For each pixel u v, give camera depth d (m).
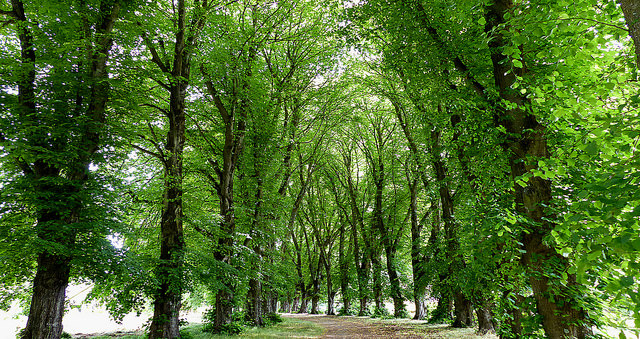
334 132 28.09
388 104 25.64
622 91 4.42
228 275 12.54
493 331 13.34
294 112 20.47
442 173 15.50
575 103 4.25
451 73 9.48
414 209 23.42
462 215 10.05
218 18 14.64
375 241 28.50
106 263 9.19
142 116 12.01
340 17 11.91
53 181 9.03
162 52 13.82
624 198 2.62
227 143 15.47
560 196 5.47
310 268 37.28
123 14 11.24
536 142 5.51
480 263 5.70
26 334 8.79
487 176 7.96
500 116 6.48
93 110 10.44
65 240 9.04
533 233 5.23
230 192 15.61
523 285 5.86
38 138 9.22
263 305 23.00
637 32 2.83
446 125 10.78
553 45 5.22
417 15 9.39
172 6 13.54
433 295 19.02
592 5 4.00
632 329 4.25
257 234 16.78
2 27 9.91
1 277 8.98
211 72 14.91
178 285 10.88
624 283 2.72
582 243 3.29
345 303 35.28
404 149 24.45
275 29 18.05
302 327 19.19
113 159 11.00
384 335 15.18
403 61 10.61
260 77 17.22
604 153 3.78
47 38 10.22
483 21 4.79
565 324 4.79
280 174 19.98
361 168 33.56
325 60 19.47
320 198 35.91
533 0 4.47
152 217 14.55
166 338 11.10
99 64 10.61
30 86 9.80
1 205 9.10
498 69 6.20
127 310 10.55
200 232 13.73
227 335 13.87
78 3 10.41
